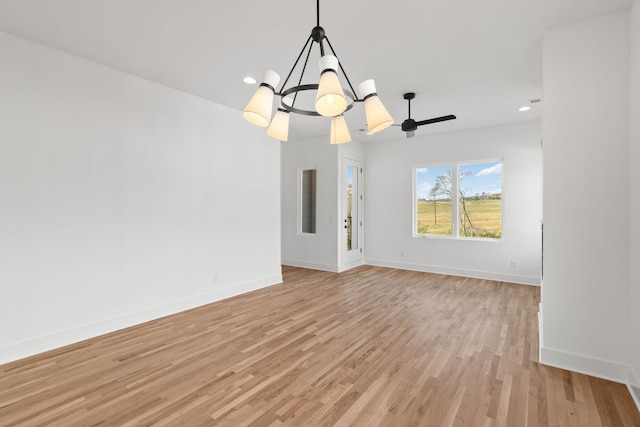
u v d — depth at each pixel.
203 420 1.79
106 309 3.06
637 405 1.93
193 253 3.86
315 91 3.77
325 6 2.17
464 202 5.66
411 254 6.14
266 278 4.86
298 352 2.64
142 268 3.36
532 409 1.90
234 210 4.38
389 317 3.49
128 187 3.25
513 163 5.10
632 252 2.12
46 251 2.70
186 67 3.13
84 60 2.95
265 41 2.65
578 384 2.16
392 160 6.34
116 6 2.19
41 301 2.66
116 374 2.28
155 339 2.90
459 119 4.83
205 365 2.41
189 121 3.83
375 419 1.80
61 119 2.80
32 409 1.88
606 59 2.25
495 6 2.17
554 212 2.41
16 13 2.26
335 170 5.99
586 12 2.22
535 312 3.66
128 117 3.26
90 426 1.73
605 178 2.25
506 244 5.18
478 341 2.86
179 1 2.13
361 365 2.42
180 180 3.72
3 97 2.50
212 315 3.56
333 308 3.81
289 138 6.35
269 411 1.87
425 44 2.67
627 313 2.19
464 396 2.03
